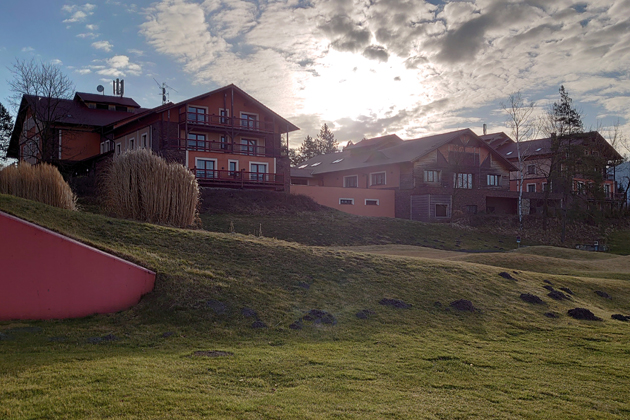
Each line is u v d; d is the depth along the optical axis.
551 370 7.00
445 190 40.81
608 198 54.19
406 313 9.88
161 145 32.62
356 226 31.50
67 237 8.78
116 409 4.27
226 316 8.42
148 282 8.98
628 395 5.95
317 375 6.01
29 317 7.87
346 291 10.65
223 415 4.36
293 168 59.66
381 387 5.73
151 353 6.45
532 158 55.66
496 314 10.52
